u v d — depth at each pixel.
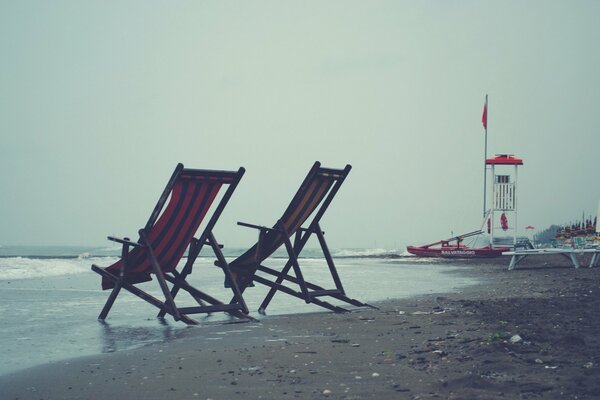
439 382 5.19
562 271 22.98
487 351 6.23
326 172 11.68
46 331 9.32
